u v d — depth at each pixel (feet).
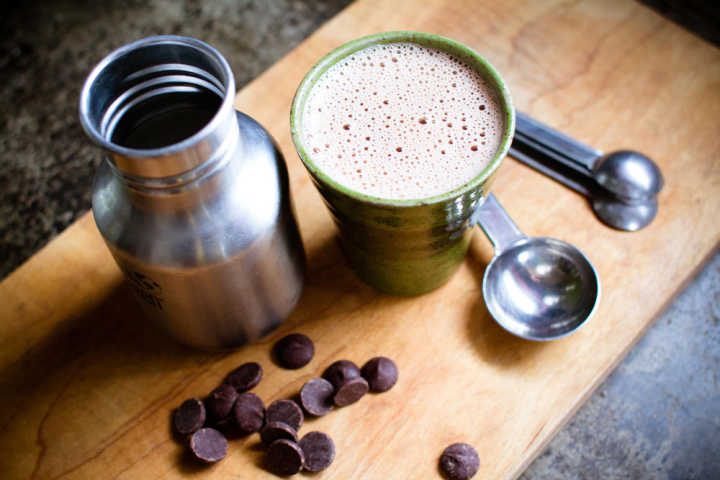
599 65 1.50
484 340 1.32
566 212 1.39
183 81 1.16
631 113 1.45
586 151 1.39
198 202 1.11
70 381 1.32
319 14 2.39
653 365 1.61
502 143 1.16
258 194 1.15
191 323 1.24
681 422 1.57
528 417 1.27
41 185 2.14
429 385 1.29
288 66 1.53
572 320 1.31
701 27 2.01
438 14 1.56
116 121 1.15
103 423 1.29
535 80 1.49
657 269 1.35
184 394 1.31
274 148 1.20
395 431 1.27
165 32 2.40
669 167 1.41
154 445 1.28
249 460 1.26
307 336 1.34
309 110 1.24
